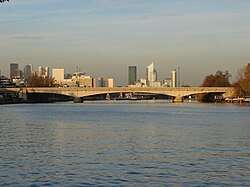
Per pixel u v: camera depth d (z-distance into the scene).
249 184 39.28
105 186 38.47
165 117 137.38
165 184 39.25
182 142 68.00
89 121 118.12
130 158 52.00
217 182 39.97
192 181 40.31
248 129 92.50
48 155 54.12
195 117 136.62
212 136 77.38
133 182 39.88
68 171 44.16
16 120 120.00
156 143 66.62
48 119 125.38
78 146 62.84
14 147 61.56
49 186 38.31
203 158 52.06
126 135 78.81
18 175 42.25
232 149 59.88
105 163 48.56
